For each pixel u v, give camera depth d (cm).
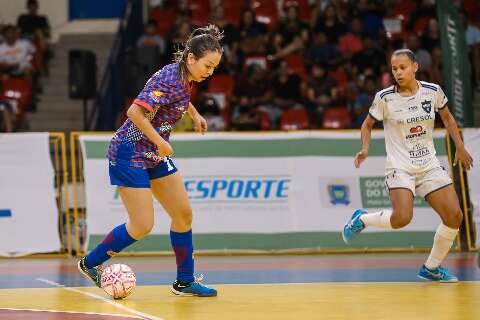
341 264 2345
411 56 1750
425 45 4125
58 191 2706
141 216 1534
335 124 3722
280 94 3834
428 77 3919
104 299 1559
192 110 1669
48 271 2225
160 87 1477
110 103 3909
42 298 1580
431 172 1783
